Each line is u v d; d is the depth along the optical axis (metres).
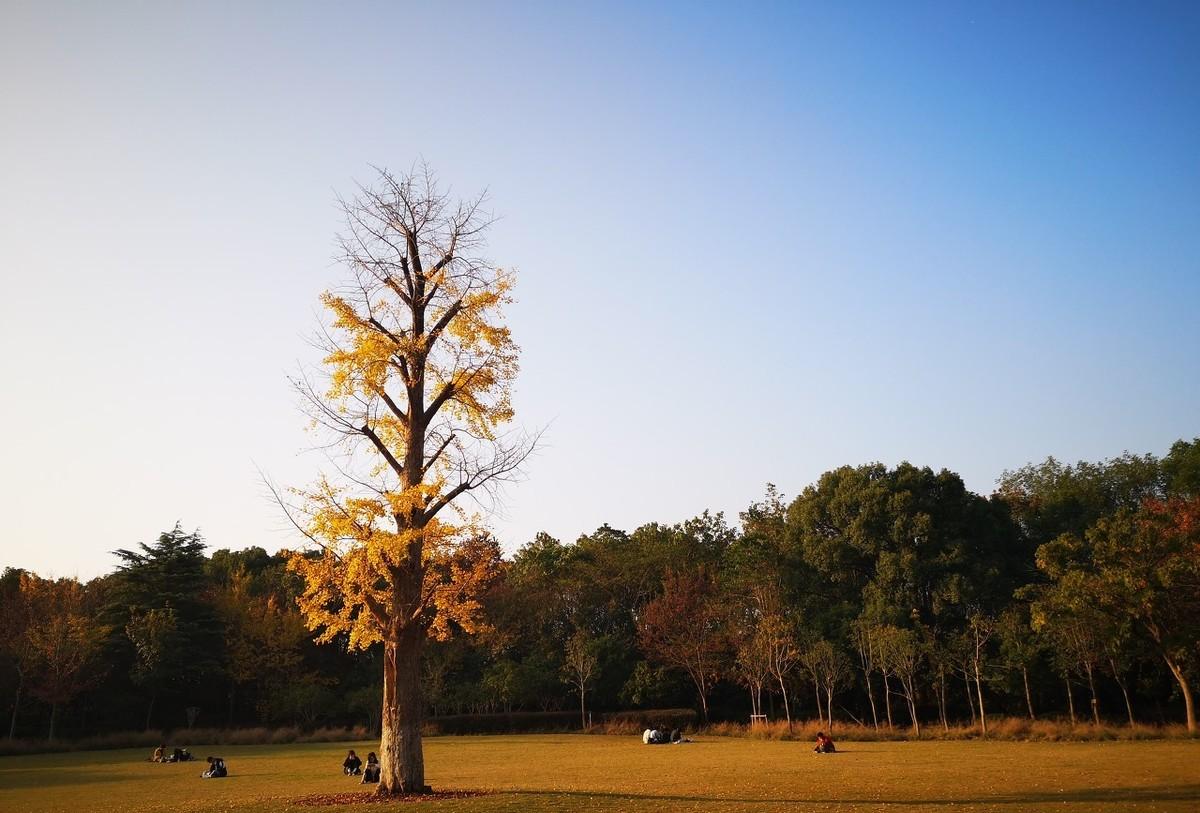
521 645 66.25
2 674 52.12
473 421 22.58
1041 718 46.88
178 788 25.92
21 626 55.56
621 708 61.81
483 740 50.06
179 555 61.84
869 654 49.16
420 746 21.00
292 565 20.73
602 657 61.41
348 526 20.11
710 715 58.78
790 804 17.92
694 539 72.75
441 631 21.48
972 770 24.95
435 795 20.19
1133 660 44.47
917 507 53.91
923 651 46.78
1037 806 16.64
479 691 60.75
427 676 61.12
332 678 63.06
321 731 56.03
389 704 20.98
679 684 59.38
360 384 21.73
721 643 55.69
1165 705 49.78
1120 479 63.31
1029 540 58.38
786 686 56.47
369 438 21.98
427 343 22.25
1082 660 43.56
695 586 60.91
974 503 55.69
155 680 56.38
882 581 52.69
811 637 51.62
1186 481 50.78
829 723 46.88
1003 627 46.41
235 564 79.94
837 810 16.84
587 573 68.12
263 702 61.16
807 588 57.06
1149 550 37.59
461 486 21.75
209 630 60.31
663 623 58.50
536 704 62.44
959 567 51.81
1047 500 60.94
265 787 25.47
